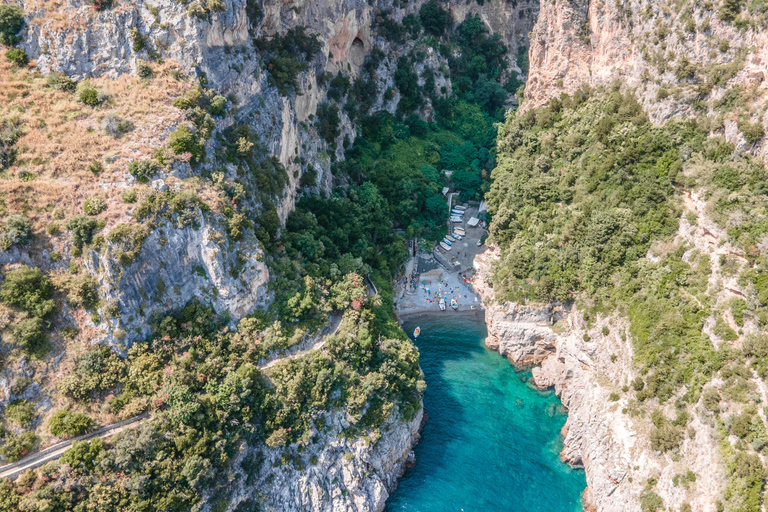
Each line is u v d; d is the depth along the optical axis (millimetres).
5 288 63125
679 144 85062
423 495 81375
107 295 67125
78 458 61469
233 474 69562
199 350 72000
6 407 62281
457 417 91875
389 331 93062
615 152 92938
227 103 79875
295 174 98312
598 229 87938
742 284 70375
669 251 81062
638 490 73250
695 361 72875
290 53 99188
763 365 66375
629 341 81250
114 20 74312
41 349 64312
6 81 72688
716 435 67125
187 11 74750
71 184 68188
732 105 79500
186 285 72875
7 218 64562
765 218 71750
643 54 91688
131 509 62156
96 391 66250
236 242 75812
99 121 72000
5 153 68125
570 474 83375
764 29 76688
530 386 96812
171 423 66750
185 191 70938
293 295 81938
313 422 76750
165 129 72688
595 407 82750
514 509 79188
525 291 96250
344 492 76125
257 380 73500
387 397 82938
